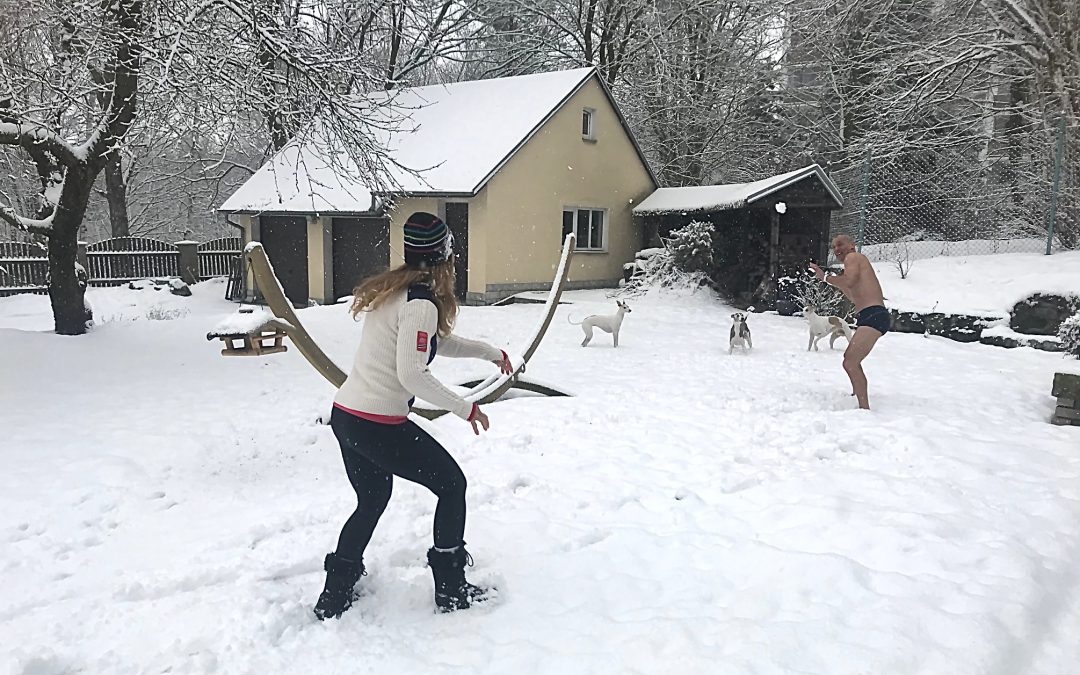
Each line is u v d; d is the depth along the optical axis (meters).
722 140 26.36
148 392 8.02
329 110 9.32
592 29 25.92
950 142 19.03
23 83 9.61
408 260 3.32
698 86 26.12
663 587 3.63
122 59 9.48
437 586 3.39
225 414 7.14
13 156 14.98
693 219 19.30
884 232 18.98
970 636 3.09
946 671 2.87
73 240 10.66
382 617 3.36
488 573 3.73
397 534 4.20
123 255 23.02
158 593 3.58
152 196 33.75
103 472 5.41
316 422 6.88
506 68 28.08
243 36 8.87
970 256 15.17
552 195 18.95
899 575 3.65
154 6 8.80
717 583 3.64
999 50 16.28
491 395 7.27
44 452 5.88
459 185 17.08
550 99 18.73
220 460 5.78
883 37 20.23
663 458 5.65
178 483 5.27
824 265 16.86
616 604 3.47
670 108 25.47
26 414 7.00
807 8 20.69
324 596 3.33
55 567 3.95
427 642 3.14
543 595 3.55
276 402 7.66
